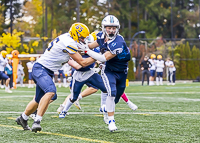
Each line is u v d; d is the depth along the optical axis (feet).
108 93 40.78
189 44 282.15
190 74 268.00
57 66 40.78
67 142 34.37
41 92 40.70
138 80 259.60
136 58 270.67
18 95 108.17
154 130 41.52
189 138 36.37
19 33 245.86
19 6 364.58
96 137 37.14
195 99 86.48
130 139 35.91
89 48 42.22
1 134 39.14
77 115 57.11
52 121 50.03
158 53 270.67
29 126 45.68
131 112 60.13
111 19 38.96
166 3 398.42
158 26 395.75
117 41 39.47
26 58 217.56
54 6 350.64
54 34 316.19
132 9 372.79
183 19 391.24
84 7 353.51
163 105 71.77
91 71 51.19
